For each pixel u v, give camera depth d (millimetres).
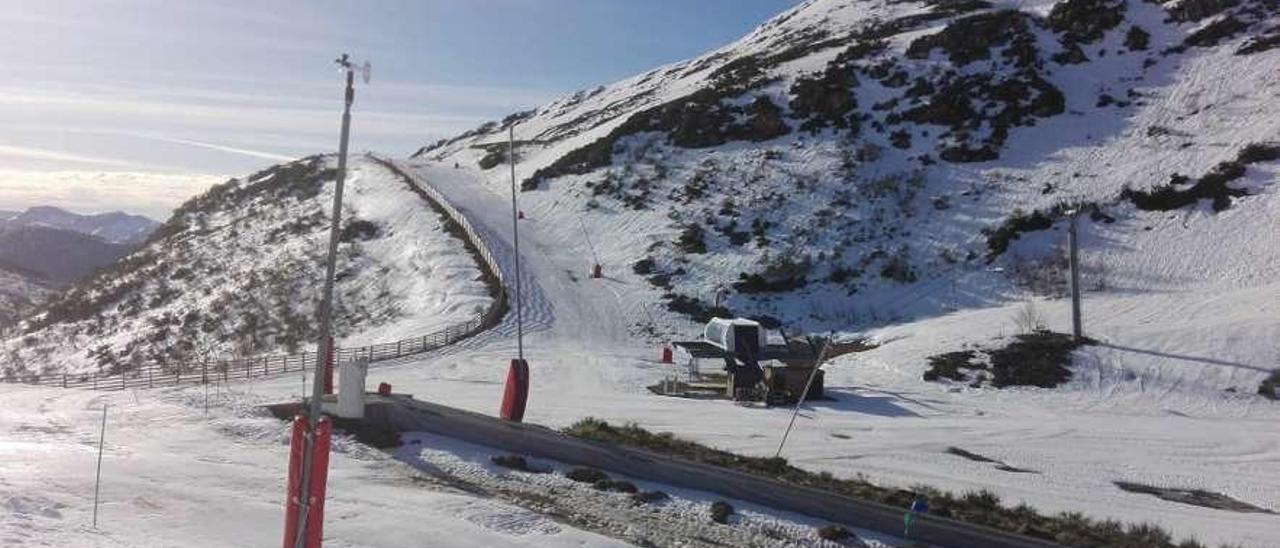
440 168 92250
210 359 48875
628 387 36688
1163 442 28594
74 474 15680
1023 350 40219
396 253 61625
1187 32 77625
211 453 18188
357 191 76625
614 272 59281
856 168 67500
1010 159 65875
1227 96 66938
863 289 55438
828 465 23047
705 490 16938
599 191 72750
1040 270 53250
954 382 38562
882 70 78875
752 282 56281
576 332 48219
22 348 59062
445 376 37375
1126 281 50188
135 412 22438
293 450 7980
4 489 13977
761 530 14766
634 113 90250
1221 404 34656
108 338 57594
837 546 14281
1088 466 24953
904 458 24672
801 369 34969
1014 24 80500
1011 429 30047
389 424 20531
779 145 72938
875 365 41812
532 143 98500
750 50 116125
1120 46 77625
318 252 63625
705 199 67688
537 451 18969
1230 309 42469
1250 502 21688
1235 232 52188
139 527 12594
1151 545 15977
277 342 51531
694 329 50406
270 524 13344
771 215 64188
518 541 13125
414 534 13070
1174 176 58750
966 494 19406
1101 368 37969
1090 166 62875
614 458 18062
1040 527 16594
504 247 61312
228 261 66812
